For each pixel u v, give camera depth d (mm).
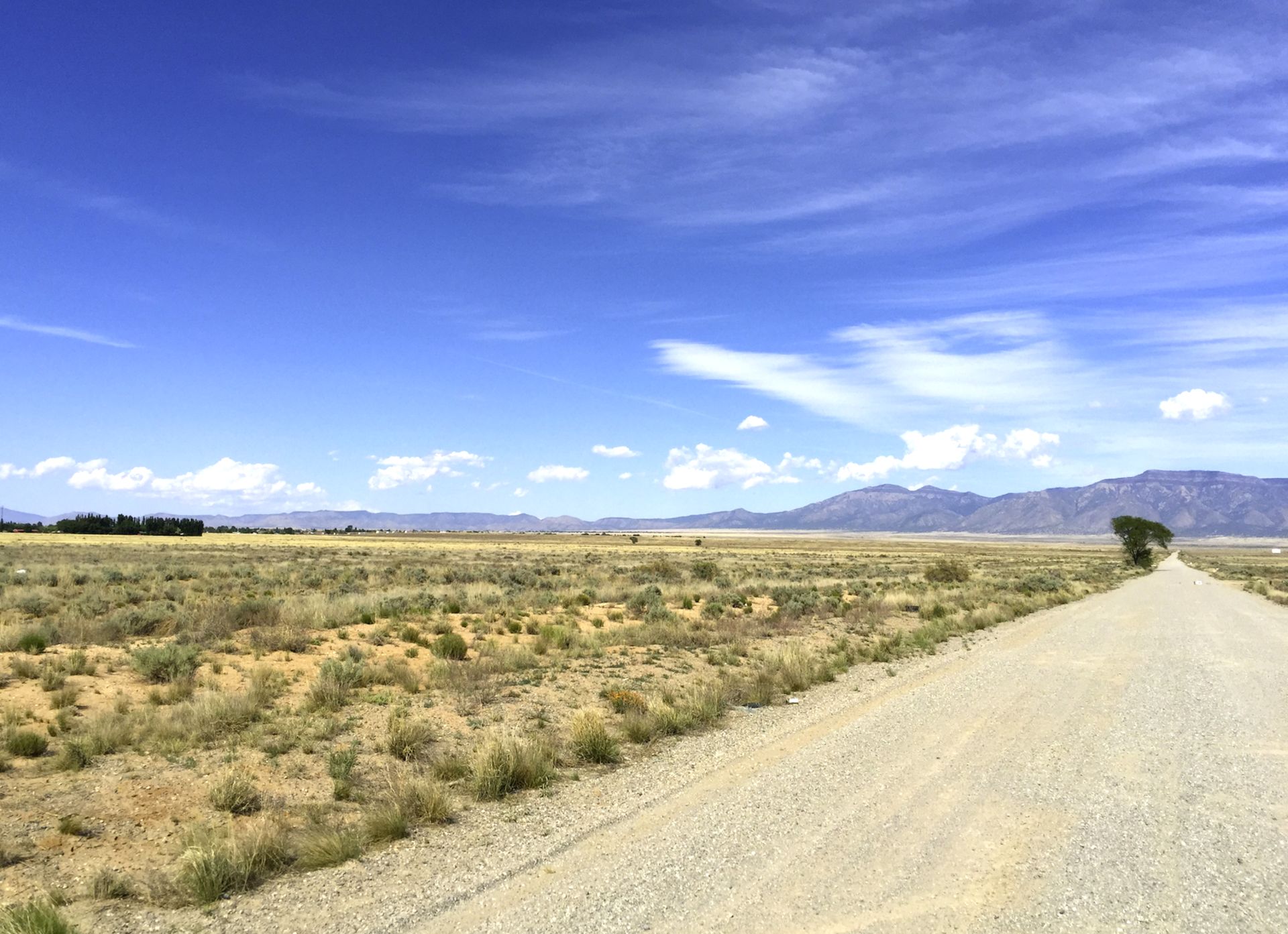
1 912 5973
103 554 64875
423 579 43594
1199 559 146250
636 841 7535
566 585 41344
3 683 13484
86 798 8562
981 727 12219
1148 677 17219
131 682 14133
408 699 13680
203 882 6438
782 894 6254
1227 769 9836
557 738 11859
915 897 6172
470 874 6871
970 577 57625
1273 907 5988
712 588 41094
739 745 11492
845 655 20516
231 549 85062
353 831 7832
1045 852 7090
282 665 16203
